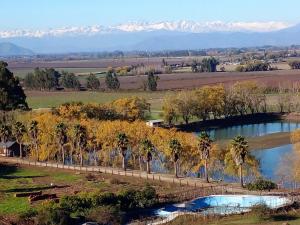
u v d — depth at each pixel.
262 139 183.50
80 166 146.62
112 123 154.50
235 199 104.62
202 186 116.94
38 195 111.19
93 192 103.62
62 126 155.50
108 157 149.75
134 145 144.38
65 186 121.56
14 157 166.88
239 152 117.25
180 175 131.62
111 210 93.56
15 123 174.25
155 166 144.12
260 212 90.12
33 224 90.38
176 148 127.50
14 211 100.69
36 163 154.00
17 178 133.38
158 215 97.00
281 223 85.06
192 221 90.81
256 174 123.44
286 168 134.38
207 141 125.25
